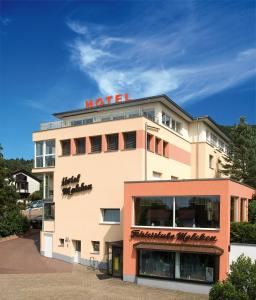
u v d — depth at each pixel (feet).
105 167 111.86
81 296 78.95
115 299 76.69
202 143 147.43
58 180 122.62
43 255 126.11
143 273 89.71
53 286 87.40
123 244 93.30
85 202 115.14
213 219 83.87
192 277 83.51
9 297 77.97
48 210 126.82
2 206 161.68
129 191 94.17
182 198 88.17
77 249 117.39
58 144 123.54
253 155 153.28
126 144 110.22
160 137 118.32
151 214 91.40
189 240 85.05
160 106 123.44
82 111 134.92
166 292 82.58
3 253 128.88
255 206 104.73
